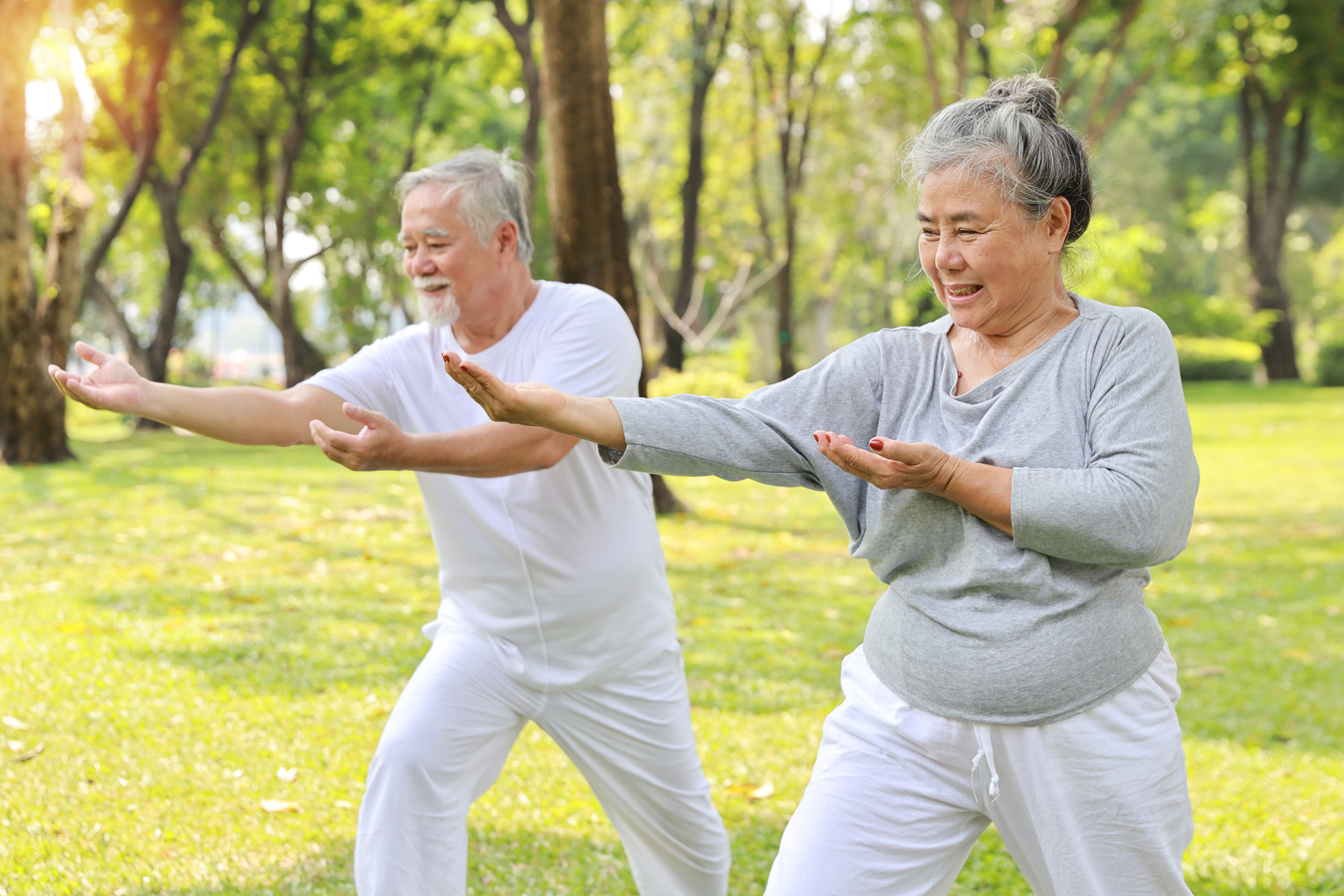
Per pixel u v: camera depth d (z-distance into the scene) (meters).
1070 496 1.75
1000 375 1.91
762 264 32.75
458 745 2.54
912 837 1.93
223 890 3.11
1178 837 1.91
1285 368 33.16
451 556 2.66
